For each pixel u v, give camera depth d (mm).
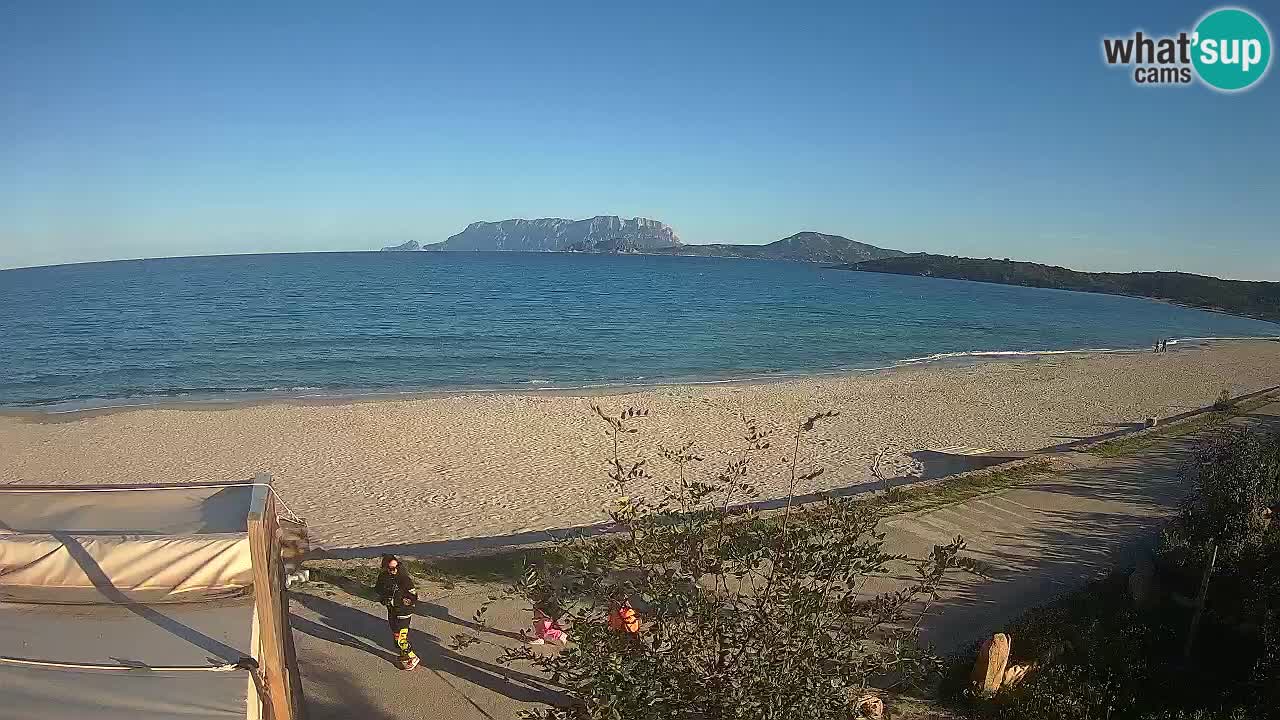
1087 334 64938
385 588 8133
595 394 29266
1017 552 11930
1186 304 126625
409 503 16328
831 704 4793
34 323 54062
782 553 5012
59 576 5211
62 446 21031
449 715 7500
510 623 9273
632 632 4996
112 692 4418
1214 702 7348
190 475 18484
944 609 9914
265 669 5176
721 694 4668
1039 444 22031
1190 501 10992
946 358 44594
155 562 5219
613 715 4516
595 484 17547
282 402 27812
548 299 83688
